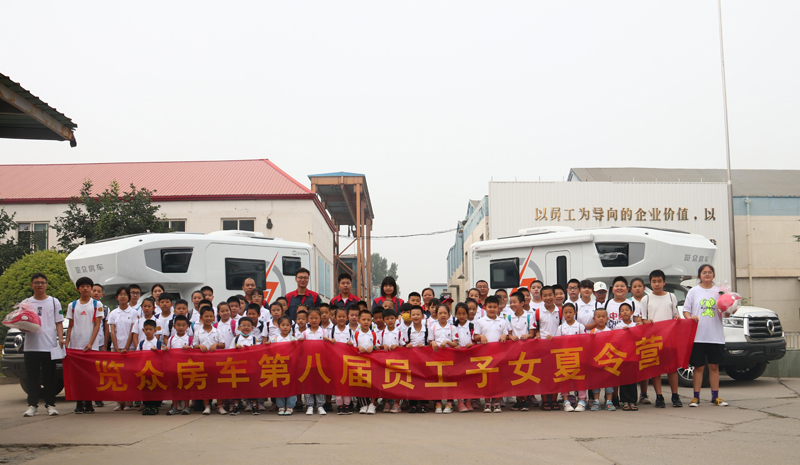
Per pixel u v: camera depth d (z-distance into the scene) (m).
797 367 13.99
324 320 9.39
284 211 28.28
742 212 33.84
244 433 7.35
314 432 7.37
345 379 8.99
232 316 9.88
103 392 9.25
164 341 9.89
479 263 15.37
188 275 13.36
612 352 9.04
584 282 9.55
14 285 18.23
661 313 9.33
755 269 33.53
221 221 28.39
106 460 5.95
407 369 9.01
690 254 13.10
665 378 13.79
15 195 29.38
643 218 30.17
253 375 9.09
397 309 10.62
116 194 23.56
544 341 9.09
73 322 9.56
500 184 29.95
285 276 15.20
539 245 14.16
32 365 9.09
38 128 8.23
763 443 6.48
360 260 32.16
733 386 12.23
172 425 8.05
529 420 8.12
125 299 10.18
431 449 6.27
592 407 9.08
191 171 32.25
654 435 6.94
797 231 33.94
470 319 9.40
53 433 7.48
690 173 38.78
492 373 9.00
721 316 9.29
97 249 13.13
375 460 5.80
